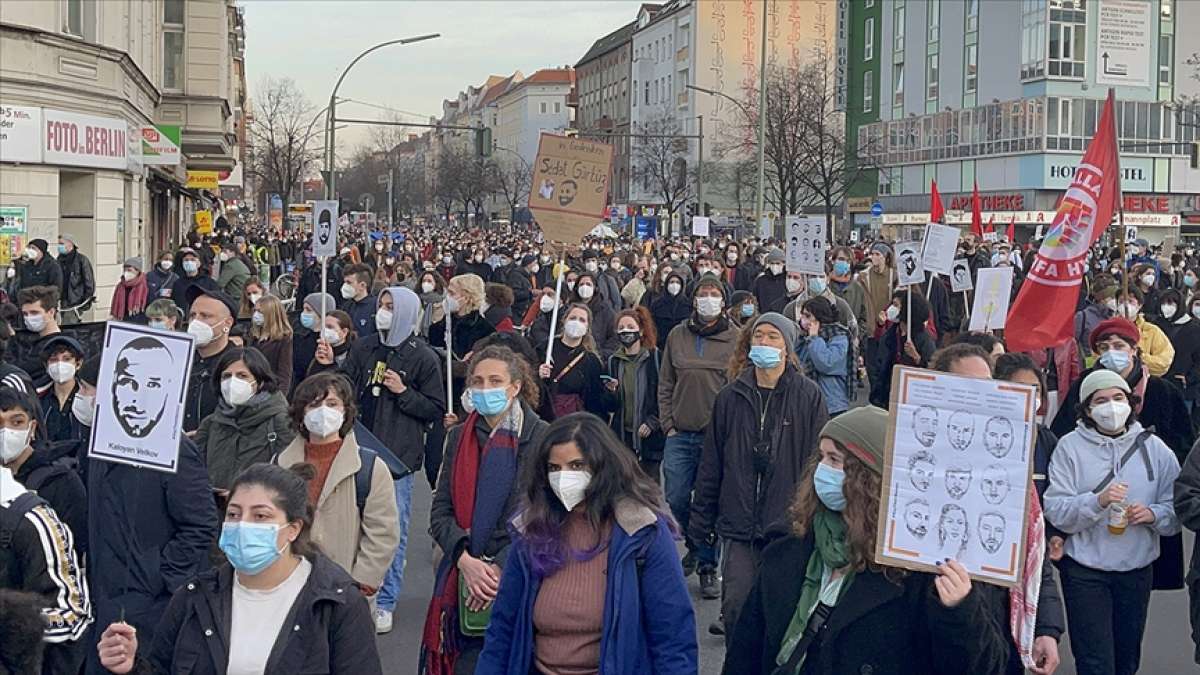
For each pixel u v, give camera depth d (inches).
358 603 176.2
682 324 391.9
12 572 195.9
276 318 406.3
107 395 218.5
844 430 172.7
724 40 3882.9
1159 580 269.0
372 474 250.4
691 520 299.3
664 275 743.1
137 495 227.9
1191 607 263.9
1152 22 2758.4
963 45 3031.5
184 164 1830.7
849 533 169.9
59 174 1045.8
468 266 1150.3
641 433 414.9
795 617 176.9
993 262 1000.2
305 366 462.6
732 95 3880.4
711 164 3400.6
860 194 3449.8
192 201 2591.0
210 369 331.0
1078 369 422.3
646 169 3437.5
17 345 409.1
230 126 2193.7
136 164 1230.9
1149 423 333.4
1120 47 2746.1
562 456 181.6
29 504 197.5
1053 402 412.8
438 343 495.5
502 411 240.4
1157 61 2775.6
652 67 4328.3
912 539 164.2
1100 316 548.4
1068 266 389.4
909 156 3250.5
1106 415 259.6
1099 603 262.7
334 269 1051.3
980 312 487.2
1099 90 2743.6
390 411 358.0
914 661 169.5
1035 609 192.7
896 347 615.5
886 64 3400.6
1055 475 265.4
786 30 3912.4
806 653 173.5
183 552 230.2
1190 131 2768.2
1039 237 1567.4
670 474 386.9
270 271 1680.6
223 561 195.6
